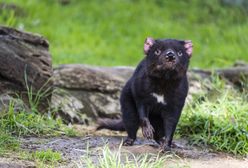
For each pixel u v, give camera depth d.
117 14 22.59
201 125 10.73
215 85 12.94
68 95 11.89
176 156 9.28
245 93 12.99
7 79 10.69
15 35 11.06
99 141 9.95
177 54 9.45
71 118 11.52
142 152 9.31
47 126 10.30
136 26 22.03
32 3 21.70
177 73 9.43
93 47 19.66
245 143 10.05
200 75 13.62
